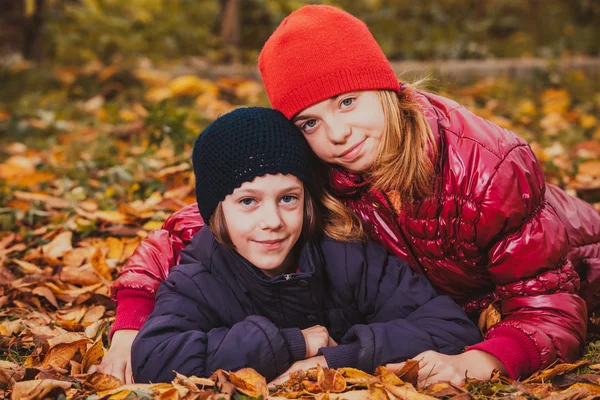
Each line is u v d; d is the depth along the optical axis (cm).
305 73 218
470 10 870
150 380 206
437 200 223
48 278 291
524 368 210
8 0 638
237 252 222
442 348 212
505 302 226
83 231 333
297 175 214
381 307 226
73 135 483
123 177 380
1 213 353
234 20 733
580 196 370
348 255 230
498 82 612
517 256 219
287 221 213
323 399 188
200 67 657
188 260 232
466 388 200
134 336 232
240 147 211
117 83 586
